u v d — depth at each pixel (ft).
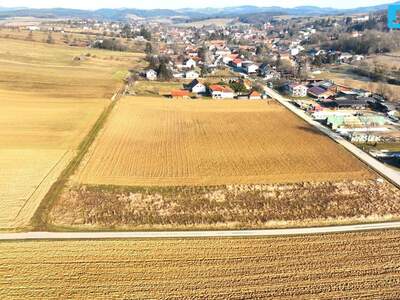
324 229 157.38
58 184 186.70
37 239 144.66
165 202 175.42
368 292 122.42
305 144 244.83
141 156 222.89
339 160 220.23
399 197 181.88
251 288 122.83
